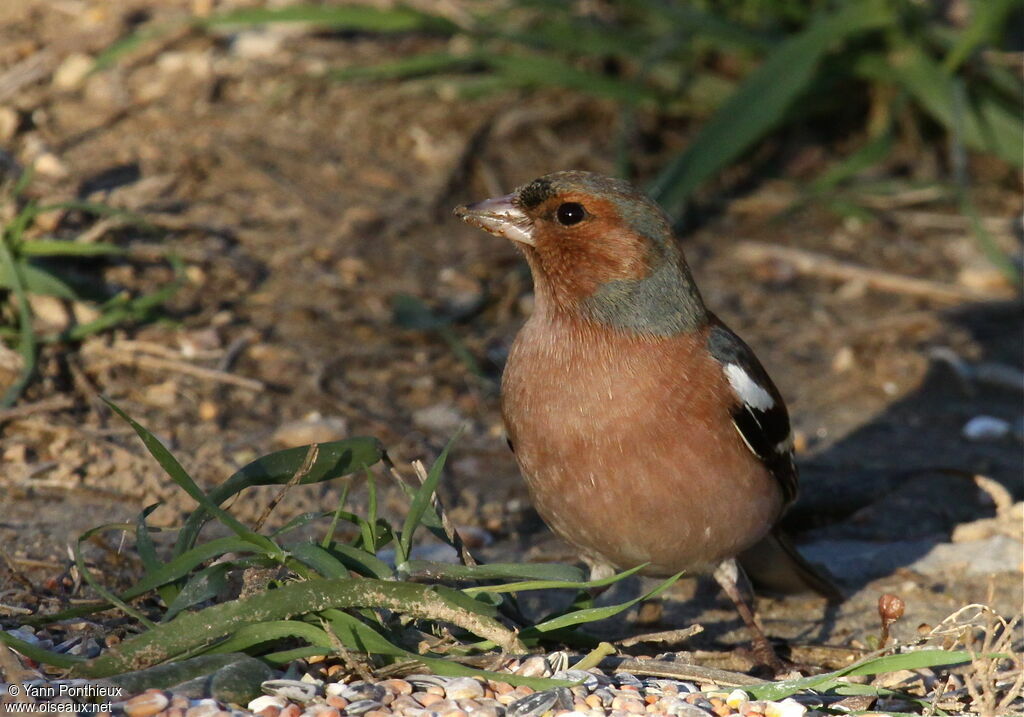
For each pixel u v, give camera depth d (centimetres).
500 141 1462
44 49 1430
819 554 961
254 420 1036
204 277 1194
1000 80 1521
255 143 1381
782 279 1383
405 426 1073
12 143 1282
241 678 591
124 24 1484
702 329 771
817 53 1381
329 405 1074
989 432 1146
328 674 631
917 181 1531
